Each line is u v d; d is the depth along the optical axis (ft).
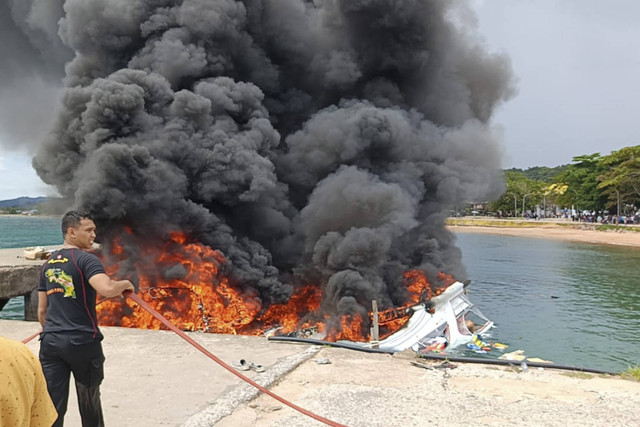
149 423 15.70
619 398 17.63
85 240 13.32
